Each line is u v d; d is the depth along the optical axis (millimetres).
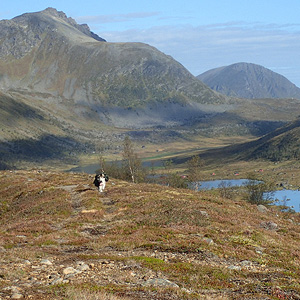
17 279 16750
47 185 64125
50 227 33969
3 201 57719
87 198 47375
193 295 14719
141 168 141500
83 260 21031
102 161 138125
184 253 23562
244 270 20188
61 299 13383
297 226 40656
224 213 38656
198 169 136125
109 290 15031
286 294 14969
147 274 18109
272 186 173250
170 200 43438
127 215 37531
